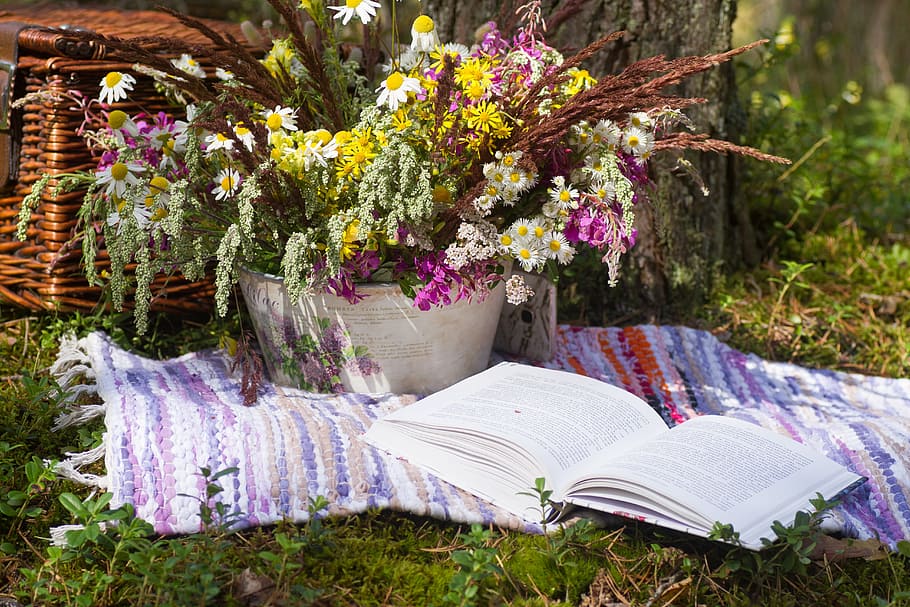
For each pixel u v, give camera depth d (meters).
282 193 1.79
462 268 1.79
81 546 1.50
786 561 1.49
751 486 1.58
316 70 1.84
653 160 2.51
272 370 1.99
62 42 1.96
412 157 1.64
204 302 2.29
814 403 2.16
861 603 1.51
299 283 1.70
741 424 1.77
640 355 2.30
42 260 2.10
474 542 1.49
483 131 1.73
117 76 1.82
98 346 2.08
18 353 2.13
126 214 1.69
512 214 1.87
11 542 1.57
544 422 1.72
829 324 2.57
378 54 2.16
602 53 2.51
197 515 1.57
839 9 5.56
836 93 5.31
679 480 1.55
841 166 3.41
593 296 2.58
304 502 1.61
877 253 3.02
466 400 1.80
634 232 1.80
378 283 1.82
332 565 1.52
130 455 1.66
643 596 1.52
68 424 1.83
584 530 1.56
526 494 1.53
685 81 2.55
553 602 1.48
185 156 1.78
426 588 1.50
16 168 2.09
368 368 1.91
